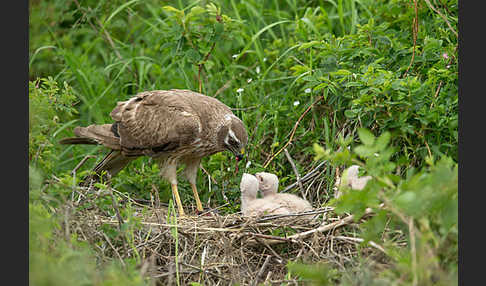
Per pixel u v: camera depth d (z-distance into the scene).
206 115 11.86
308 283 8.42
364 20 13.82
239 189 12.34
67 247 7.97
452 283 6.67
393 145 11.21
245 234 9.70
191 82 14.81
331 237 9.27
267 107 13.21
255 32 15.20
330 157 7.39
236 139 11.80
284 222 10.09
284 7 16.78
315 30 13.40
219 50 15.43
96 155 13.94
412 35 12.48
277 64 14.31
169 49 14.18
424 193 6.75
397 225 8.88
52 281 6.50
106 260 8.88
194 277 9.42
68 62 14.78
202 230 10.18
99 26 16.31
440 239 7.21
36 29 16.47
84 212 9.88
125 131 12.03
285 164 12.98
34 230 7.89
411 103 10.56
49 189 9.32
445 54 11.21
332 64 12.28
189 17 12.97
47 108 10.48
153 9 16.19
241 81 14.40
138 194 12.71
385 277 7.59
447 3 12.37
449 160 7.39
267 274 9.52
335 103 12.31
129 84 14.83
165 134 11.71
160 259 9.72
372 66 11.04
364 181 10.61
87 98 15.08
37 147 10.22
